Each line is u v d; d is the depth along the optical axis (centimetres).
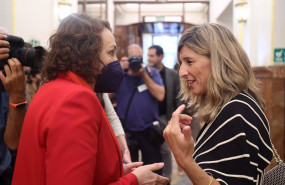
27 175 96
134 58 266
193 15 1110
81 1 713
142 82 272
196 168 96
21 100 136
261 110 107
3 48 123
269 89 390
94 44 106
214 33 114
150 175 115
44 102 96
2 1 384
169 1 1006
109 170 102
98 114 96
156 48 320
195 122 332
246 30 567
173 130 98
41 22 491
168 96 293
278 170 126
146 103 267
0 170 140
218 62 111
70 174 84
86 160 87
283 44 437
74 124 88
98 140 99
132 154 268
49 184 84
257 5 512
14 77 129
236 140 100
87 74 106
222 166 100
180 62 125
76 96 92
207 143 107
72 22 108
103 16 871
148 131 265
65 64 104
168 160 306
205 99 121
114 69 113
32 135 95
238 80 109
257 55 514
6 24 390
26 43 404
